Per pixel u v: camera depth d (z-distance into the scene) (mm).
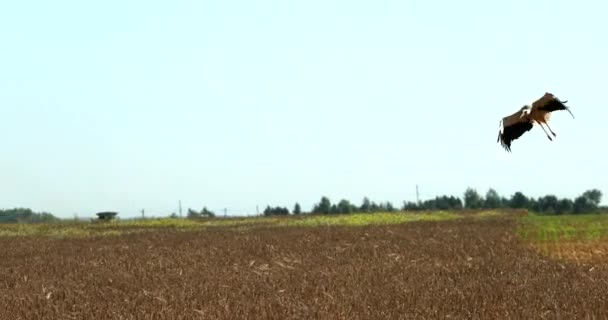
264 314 14398
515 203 105188
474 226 46531
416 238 36250
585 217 56812
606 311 14172
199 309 15477
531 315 13906
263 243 35062
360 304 15414
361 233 40469
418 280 19906
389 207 101688
